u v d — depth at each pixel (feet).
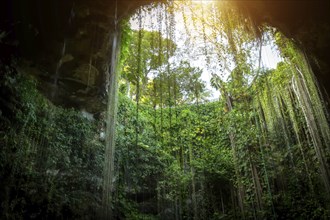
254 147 28.35
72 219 18.66
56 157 19.52
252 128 28.63
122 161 27.86
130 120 31.37
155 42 26.32
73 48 20.20
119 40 22.59
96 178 22.24
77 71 21.57
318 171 23.94
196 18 23.89
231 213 28.30
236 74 27.94
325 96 20.88
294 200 24.82
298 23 20.35
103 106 24.27
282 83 28.37
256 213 25.95
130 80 29.43
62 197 18.53
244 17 22.26
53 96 21.07
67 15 18.33
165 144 32.81
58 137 20.36
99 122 24.77
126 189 27.40
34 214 16.31
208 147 32.12
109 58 21.94
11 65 17.21
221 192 30.12
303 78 22.81
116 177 25.86
